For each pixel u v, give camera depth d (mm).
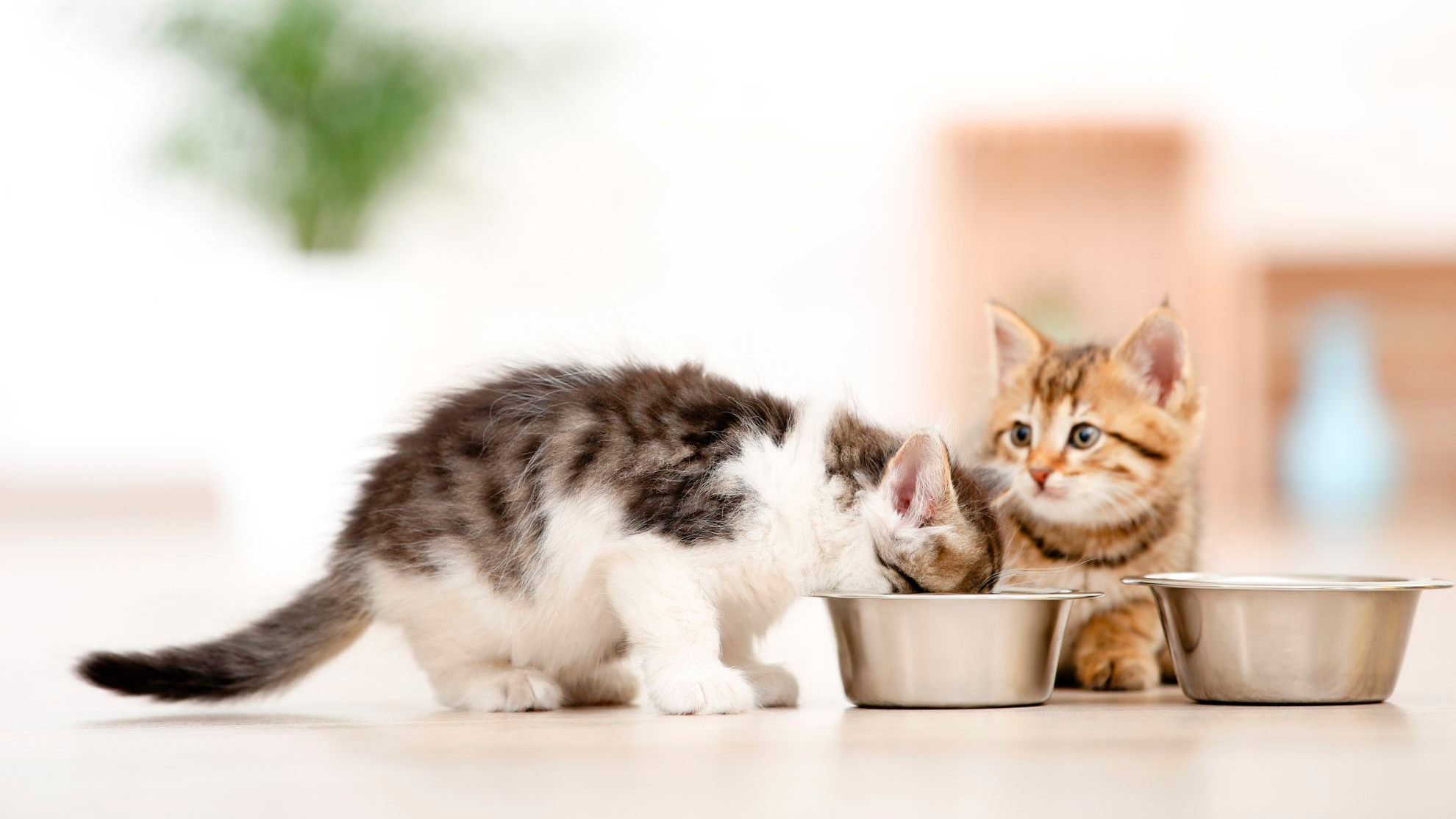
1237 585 1820
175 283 5055
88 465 5652
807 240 5828
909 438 1842
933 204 5922
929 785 1598
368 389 3201
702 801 1570
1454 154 5766
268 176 3154
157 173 3264
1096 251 6160
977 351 6059
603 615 1861
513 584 1841
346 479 1987
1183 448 2035
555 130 5398
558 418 1853
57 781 1626
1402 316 6000
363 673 2104
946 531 1847
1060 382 2055
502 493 1843
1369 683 1820
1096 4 5797
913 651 1822
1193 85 5887
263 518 3227
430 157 3293
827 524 1845
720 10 5633
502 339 5344
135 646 2184
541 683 1857
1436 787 1593
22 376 5113
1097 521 2004
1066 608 1852
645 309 5691
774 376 1997
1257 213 6012
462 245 5238
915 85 5879
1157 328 2041
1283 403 6102
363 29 3145
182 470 5762
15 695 1941
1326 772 1622
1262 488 6000
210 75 3072
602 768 1637
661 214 5688
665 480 1825
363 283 3191
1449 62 5609
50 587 2928
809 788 1593
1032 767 1634
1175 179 6121
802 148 5777
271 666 1858
